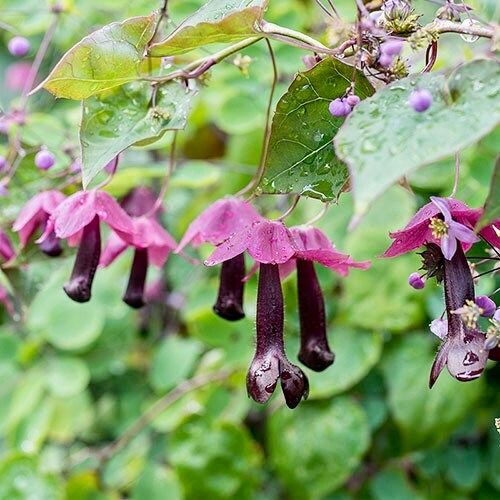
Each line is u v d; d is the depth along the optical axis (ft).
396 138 1.54
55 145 2.32
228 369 2.59
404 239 1.69
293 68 2.46
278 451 2.48
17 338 2.83
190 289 2.73
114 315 2.89
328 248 1.81
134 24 1.74
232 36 1.70
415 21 1.73
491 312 1.67
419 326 2.47
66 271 2.54
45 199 2.01
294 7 2.48
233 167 2.61
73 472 2.77
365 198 1.50
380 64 1.72
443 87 1.57
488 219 1.55
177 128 1.78
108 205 1.85
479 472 2.50
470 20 1.72
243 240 1.72
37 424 2.80
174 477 2.58
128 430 2.69
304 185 1.74
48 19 2.64
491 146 2.37
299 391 1.71
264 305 1.73
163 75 1.82
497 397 2.50
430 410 2.42
